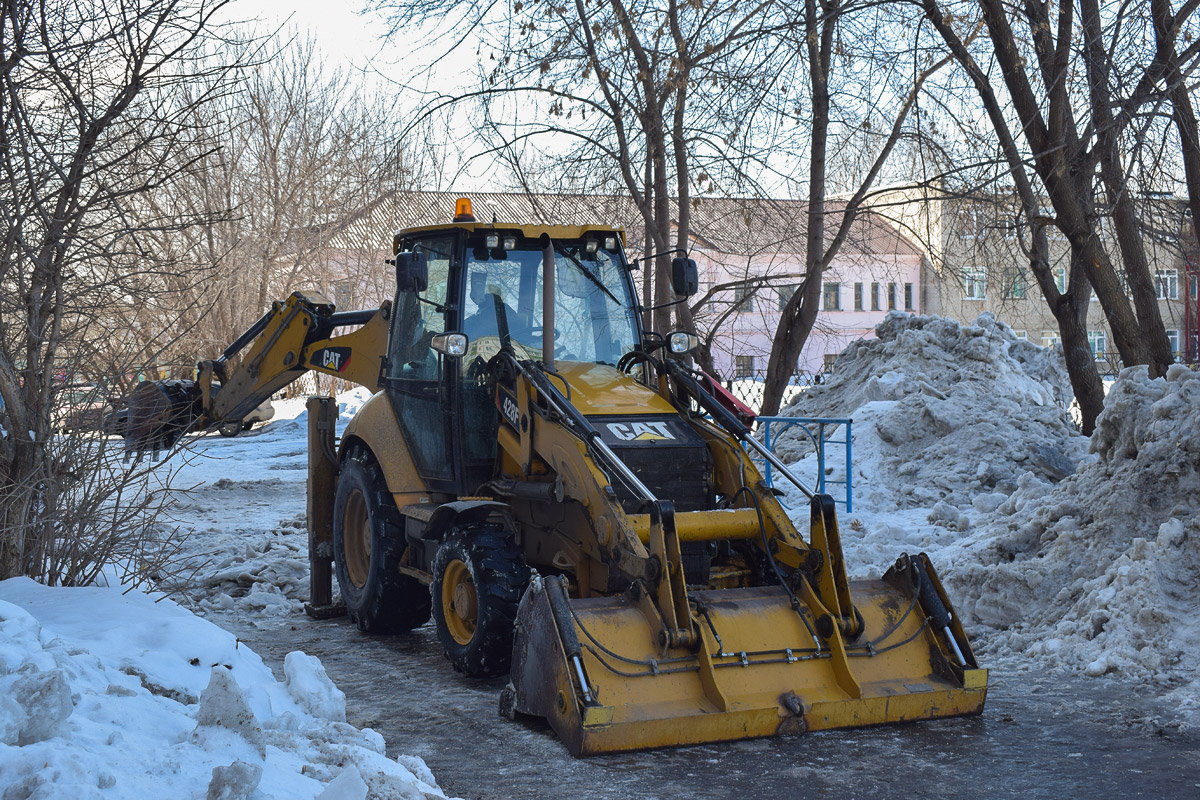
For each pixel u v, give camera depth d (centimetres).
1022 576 697
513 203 2661
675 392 636
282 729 438
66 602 547
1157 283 1209
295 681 489
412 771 427
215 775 321
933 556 824
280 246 2880
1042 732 500
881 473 1169
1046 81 1012
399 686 596
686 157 1231
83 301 611
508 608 572
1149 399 744
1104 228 1100
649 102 1184
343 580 771
